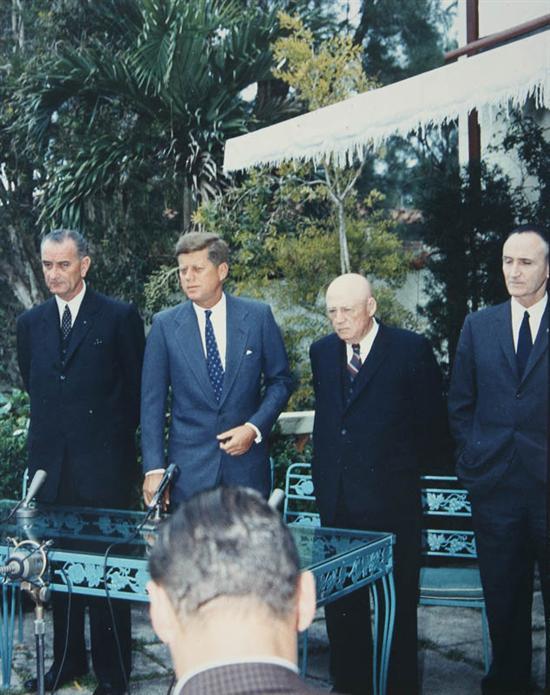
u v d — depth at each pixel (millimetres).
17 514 2922
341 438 3041
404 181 10328
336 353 3117
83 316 3359
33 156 9172
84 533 2668
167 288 8586
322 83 8023
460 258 6043
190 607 753
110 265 9062
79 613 3311
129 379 3395
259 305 3158
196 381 3041
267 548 771
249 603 753
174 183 8969
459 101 3564
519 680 2971
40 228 9492
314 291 7992
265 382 3160
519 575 2939
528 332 2949
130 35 9172
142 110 8625
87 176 8406
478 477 2973
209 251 3016
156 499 2684
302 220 8477
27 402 5102
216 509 801
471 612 4270
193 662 747
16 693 3195
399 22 11461
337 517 3051
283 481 4703
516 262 2877
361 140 3959
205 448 3006
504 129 6344
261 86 8891
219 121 8266
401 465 3016
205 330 3102
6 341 9141
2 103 9219
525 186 6082
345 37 8289
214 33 8617
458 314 6020
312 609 874
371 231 8305
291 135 4293
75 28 9461
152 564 796
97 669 3105
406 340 3062
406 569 3002
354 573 2469
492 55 3461
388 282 8062
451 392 3123
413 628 3021
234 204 8125
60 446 3316
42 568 2203
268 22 8539
